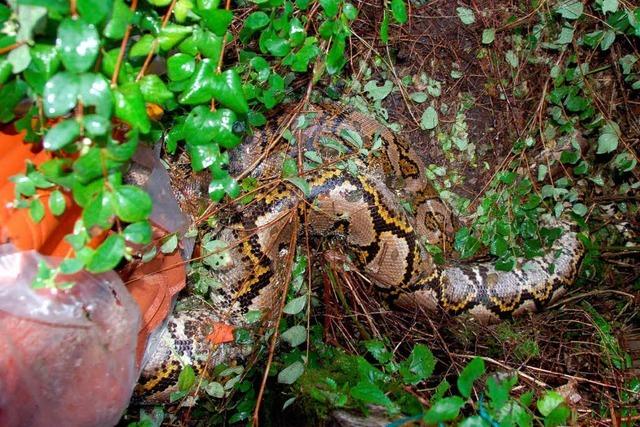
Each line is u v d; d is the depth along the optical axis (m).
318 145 0.93
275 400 0.79
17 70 0.43
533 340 0.92
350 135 0.91
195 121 0.54
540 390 0.80
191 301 0.86
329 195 0.91
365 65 0.99
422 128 1.03
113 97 0.44
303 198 0.89
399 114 1.06
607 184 1.07
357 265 0.97
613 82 1.05
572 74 1.01
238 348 0.85
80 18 0.40
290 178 0.83
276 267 0.88
